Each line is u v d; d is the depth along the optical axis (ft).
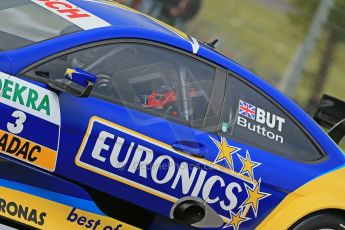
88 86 50.14
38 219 51.19
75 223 52.60
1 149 49.08
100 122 51.21
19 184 50.55
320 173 59.31
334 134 66.08
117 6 59.62
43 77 50.26
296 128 59.77
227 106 56.95
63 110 50.24
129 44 53.67
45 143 50.03
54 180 51.11
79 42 51.93
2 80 48.67
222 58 58.03
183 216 54.85
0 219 50.39
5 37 51.06
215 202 55.62
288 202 57.88
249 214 56.95
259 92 58.75
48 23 52.85
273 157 57.77
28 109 49.29
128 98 53.01
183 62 55.88
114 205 53.42
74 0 56.80
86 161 51.26
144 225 54.75
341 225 59.52
